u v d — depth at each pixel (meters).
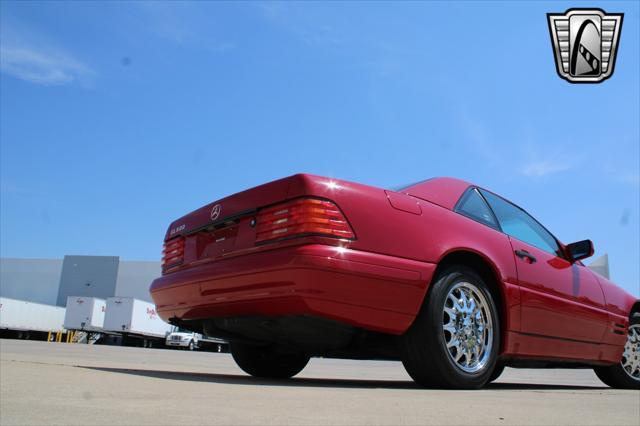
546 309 3.50
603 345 4.11
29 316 31.31
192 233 3.36
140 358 8.34
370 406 1.70
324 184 2.68
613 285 4.52
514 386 3.82
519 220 3.86
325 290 2.50
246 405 1.57
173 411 1.38
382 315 2.64
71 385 1.86
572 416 1.70
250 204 2.89
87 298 32.25
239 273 2.75
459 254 3.08
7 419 1.18
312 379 3.81
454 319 2.93
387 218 2.78
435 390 2.68
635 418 1.73
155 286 3.57
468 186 3.57
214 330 3.23
